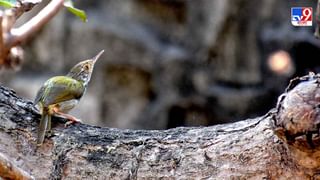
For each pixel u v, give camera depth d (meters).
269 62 12.42
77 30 12.46
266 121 4.08
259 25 12.52
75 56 12.51
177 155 4.25
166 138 4.36
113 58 12.53
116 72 12.59
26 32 1.77
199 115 12.64
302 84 3.49
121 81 12.62
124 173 4.28
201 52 12.66
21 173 2.66
